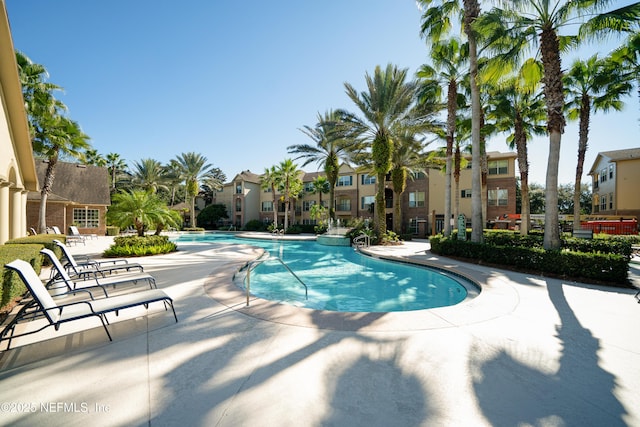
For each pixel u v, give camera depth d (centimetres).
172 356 329
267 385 271
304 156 2645
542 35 988
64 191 2480
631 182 2256
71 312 363
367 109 1794
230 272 850
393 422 223
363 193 3525
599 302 564
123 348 349
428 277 991
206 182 4166
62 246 708
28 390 262
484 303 553
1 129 780
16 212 1039
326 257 1466
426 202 2980
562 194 4081
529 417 232
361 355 334
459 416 231
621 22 880
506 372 300
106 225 2738
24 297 540
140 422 221
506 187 2627
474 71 1239
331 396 255
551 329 423
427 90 1650
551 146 962
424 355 336
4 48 774
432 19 1359
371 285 880
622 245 915
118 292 616
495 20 974
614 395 263
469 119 1805
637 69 1317
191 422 221
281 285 863
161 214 1370
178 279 750
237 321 445
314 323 436
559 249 899
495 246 1002
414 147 2039
